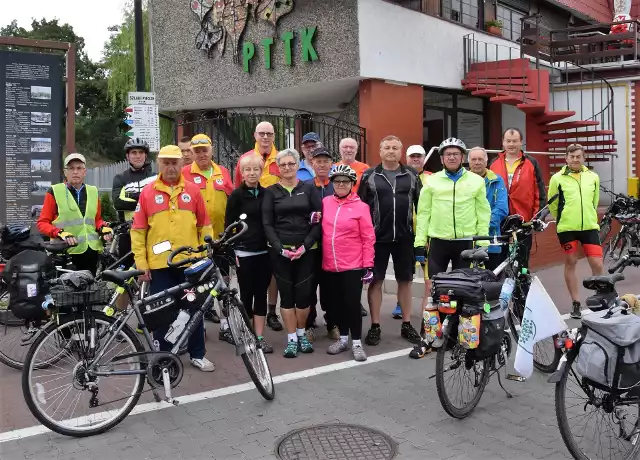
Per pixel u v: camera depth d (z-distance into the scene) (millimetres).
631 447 3574
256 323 5785
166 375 4223
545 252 10109
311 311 6332
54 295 3979
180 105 14453
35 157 7156
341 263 5508
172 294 4398
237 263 5207
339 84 11555
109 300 4203
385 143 5891
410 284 6184
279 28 11992
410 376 5105
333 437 3938
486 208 5570
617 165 13711
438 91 13055
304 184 5699
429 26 12016
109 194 14750
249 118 13539
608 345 3326
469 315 4023
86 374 4035
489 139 14594
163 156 4906
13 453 3744
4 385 4934
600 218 12195
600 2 18609
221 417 4277
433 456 3658
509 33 15562
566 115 11953
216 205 6250
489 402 4516
